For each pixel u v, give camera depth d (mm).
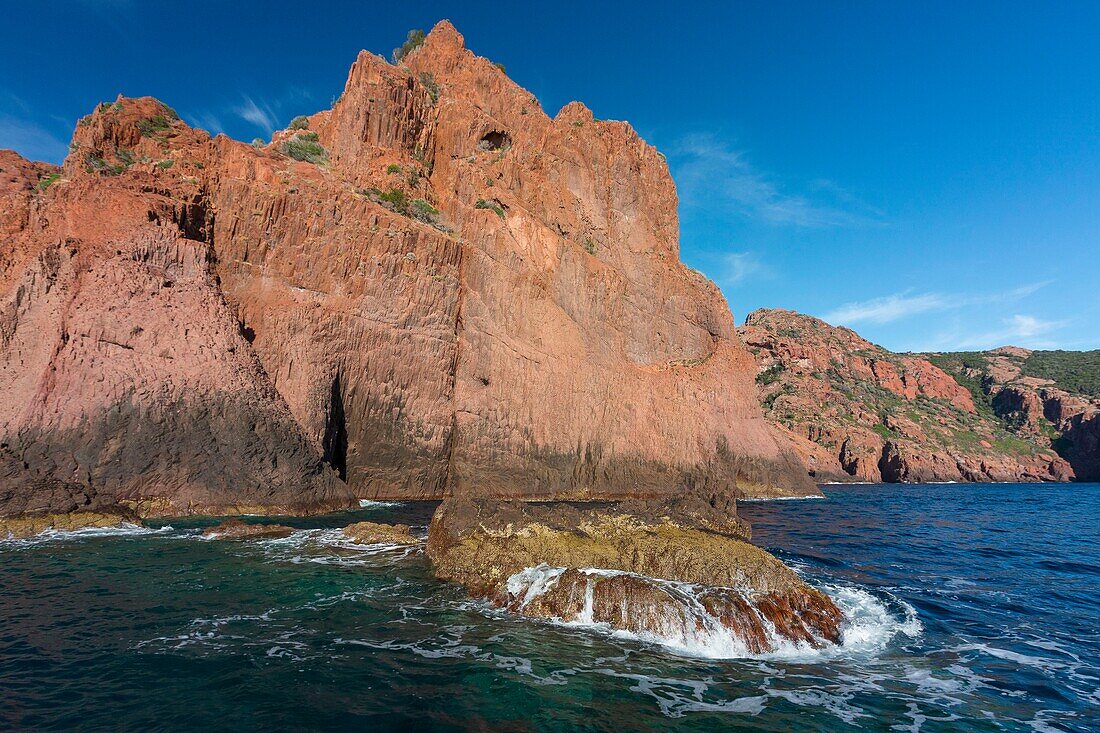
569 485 41281
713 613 12195
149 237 30156
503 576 14977
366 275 36438
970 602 15539
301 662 10219
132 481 25250
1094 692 9898
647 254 51094
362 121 43906
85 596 13602
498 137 50906
